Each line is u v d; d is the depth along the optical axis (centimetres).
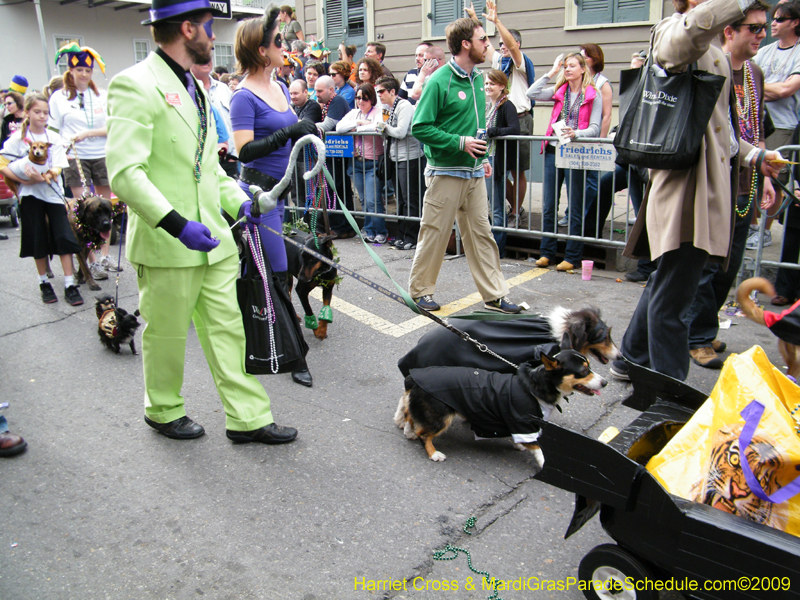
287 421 390
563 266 659
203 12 307
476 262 541
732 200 356
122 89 297
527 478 330
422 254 540
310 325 510
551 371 308
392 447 359
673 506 204
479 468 339
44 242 599
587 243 683
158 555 275
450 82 493
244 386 357
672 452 232
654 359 372
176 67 317
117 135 294
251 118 411
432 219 525
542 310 548
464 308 562
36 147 573
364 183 783
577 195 636
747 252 633
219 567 267
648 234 360
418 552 275
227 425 365
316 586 256
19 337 538
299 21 1361
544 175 668
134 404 417
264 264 350
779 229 720
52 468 344
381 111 759
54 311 598
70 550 279
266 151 414
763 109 429
